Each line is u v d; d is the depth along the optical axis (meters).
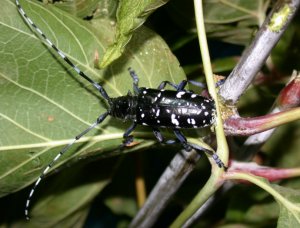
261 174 0.15
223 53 0.24
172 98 0.16
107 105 0.15
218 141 0.13
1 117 0.14
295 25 0.20
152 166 0.23
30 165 0.15
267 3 0.18
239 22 0.19
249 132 0.13
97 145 0.15
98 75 0.15
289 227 0.13
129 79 0.16
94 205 0.25
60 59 0.14
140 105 0.15
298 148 0.20
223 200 0.23
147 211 0.18
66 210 0.21
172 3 0.18
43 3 0.15
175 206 0.24
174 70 0.16
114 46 0.12
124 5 0.12
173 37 0.19
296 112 0.13
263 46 0.13
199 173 0.22
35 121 0.14
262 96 0.20
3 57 0.14
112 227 0.25
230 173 0.14
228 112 0.14
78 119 0.15
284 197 0.14
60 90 0.15
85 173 0.21
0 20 0.14
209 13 0.18
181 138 0.15
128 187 0.23
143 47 0.16
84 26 0.15
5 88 0.14
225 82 0.14
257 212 0.21
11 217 0.22
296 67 0.20
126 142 0.15
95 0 0.15
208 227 0.22
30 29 0.14
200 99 0.15
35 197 0.21
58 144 0.15
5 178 0.15
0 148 0.14
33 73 0.14
